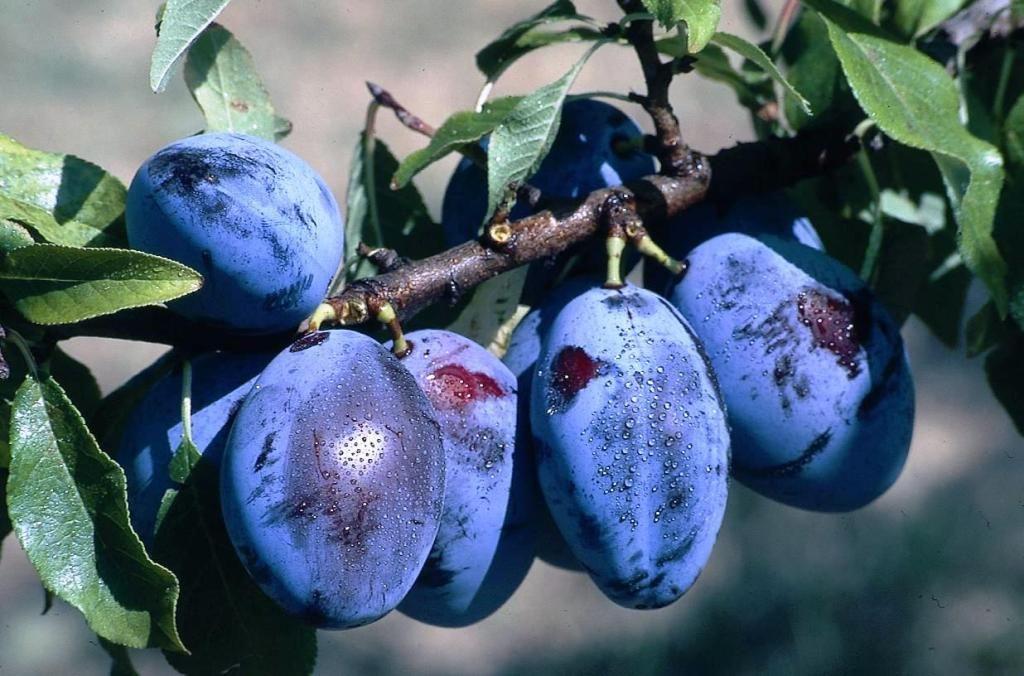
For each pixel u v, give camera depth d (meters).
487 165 0.49
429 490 0.43
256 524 0.43
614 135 0.50
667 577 0.45
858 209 0.54
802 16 0.53
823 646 1.18
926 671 1.17
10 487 0.43
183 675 0.45
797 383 0.47
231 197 0.44
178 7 0.44
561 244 0.47
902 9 0.53
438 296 0.46
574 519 0.45
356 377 0.43
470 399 0.46
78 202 0.45
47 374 0.43
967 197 0.48
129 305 0.42
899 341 0.48
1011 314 0.50
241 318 0.45
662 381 0.45
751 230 0.49
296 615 0.43
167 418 0.45
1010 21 0.53
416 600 0.47
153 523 0.45
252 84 0.49
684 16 0.45
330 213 0.45
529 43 0.51
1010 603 1.20
